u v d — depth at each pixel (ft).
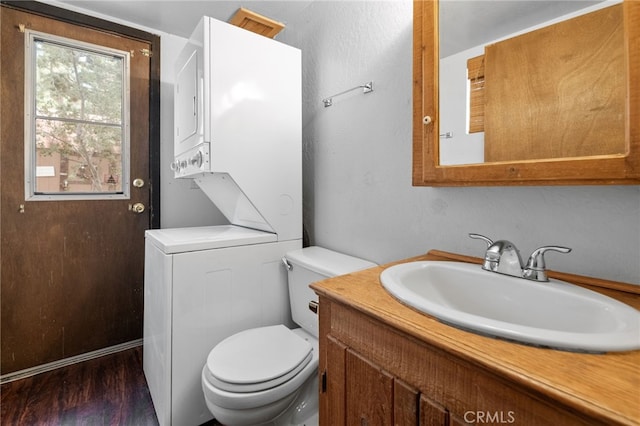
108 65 7.71
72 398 6.07
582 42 2.92
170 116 8.65
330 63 6.50
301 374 4.52
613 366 1.71
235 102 5.58
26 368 6.89
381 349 2.58
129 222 8.07
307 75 7.21
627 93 2.56
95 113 7.57
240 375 4.20
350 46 5.98
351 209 6.01
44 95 6.95
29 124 6.80
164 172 8.57
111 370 7.09
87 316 7.59
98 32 7.52
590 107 2.86
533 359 1.80
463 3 3.80
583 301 2.61
